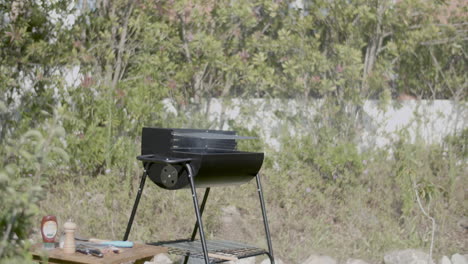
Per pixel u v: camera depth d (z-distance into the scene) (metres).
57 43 6.82
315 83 7.41
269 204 6.39
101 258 3.35
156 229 5.59
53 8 6.77
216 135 4.04
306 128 7.38
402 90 7.63
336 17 7.48
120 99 6.86
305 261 5.28
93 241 3.79
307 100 7.41
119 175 6.48
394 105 7.53
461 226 6.23
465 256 5.45
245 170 4.18
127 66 7.25
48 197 5.81
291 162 6.96
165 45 7.21
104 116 6.72
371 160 7.17
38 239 5.02
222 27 7.48
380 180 6.78
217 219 5.87
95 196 6.01
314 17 7.57
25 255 2.53
